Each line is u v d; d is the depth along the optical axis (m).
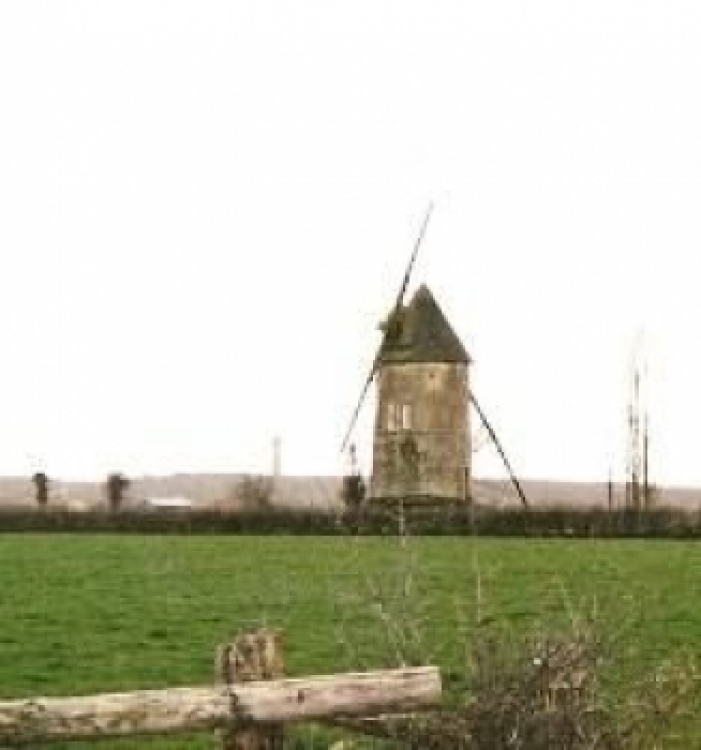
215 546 42.91
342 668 17.73
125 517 55.53
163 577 30.89
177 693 7.29
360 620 14.76
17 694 16.08
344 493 61.50
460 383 62.50
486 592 26.59
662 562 36.19
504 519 54.16
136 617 23.20
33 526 55.69
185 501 117.06
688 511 58.62
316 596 26.27
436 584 28.25
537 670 8.96
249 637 8.12
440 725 8.80
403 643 9.73
